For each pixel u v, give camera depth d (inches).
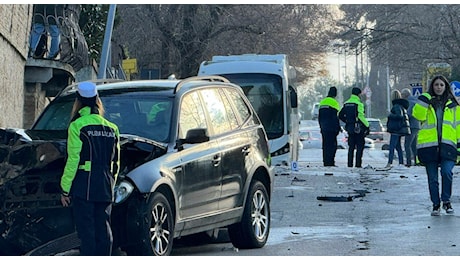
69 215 506.6
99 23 1873.8
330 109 1470.2
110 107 596.1
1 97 1016.2
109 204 491.8
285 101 1513.3
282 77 1521.9
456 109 812.6
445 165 816.3
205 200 585.6
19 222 506.6
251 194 644.1
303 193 1029.2
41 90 1440.7
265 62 1542.8
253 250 641.0
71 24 1320.1
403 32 2293.3
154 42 2415.1
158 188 531.8
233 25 2415.1
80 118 488.1
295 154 1683.1
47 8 1259.2
